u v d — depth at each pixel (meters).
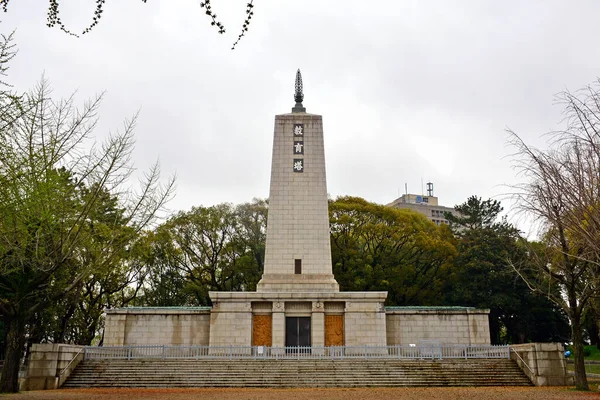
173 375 29.48
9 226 20.44
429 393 24.47
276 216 42.47
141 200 27.23
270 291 40.53
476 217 57.72
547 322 55.09
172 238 54.31
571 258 26.16
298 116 44.66
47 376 27.81
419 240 53.50
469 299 51.75
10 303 24.62
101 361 31.25
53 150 22.11
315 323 39.50
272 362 31.28
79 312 48.91
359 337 39.44
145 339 40.56
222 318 39.72
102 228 28.53
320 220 42.44
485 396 22.92
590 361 47.53
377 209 55.19
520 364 30.50
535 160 22.72
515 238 51.22
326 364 30.97
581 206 20.91
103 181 24.47
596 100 20.30
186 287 55.31
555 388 27.09
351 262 52.59
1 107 17.59
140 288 57.44
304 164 43.62
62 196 22.47
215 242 57.22
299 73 47.53
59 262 23.08
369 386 28.55
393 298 54.62
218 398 22.20
